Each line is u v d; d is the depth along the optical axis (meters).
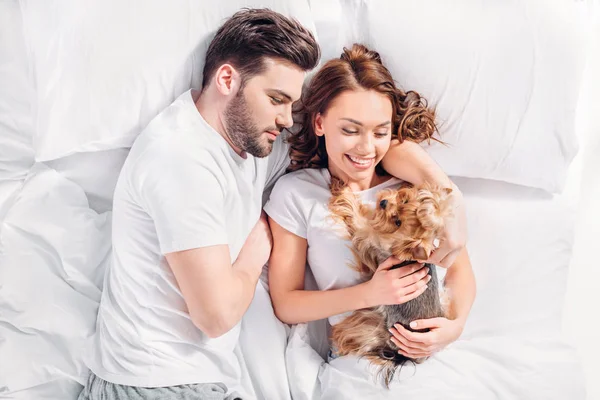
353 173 1.32
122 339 1.24
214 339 1.26
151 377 1.21
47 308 1.30
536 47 1.31
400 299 1.23
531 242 1.46
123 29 1.24
